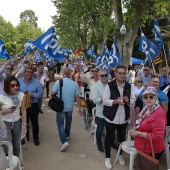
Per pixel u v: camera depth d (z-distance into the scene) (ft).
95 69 20.80
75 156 17.11
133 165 13.67
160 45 28.32
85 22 93.61
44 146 18.90
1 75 20.74
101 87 16.81
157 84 15.17
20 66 23.39
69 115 18.80
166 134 14.39
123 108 14.69
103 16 74.69
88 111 23.57
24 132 13.96
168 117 15.79
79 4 80.79
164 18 84.33
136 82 20.21
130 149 14.02
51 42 21.16
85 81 24.34
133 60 67.46
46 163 16.02
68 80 18.06
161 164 15.48
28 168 15.30
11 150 11.70
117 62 27.37
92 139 20.48
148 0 47.47
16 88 13.28
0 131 9.86
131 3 45.60
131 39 46.50
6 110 13.03
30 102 18.22
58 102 17.43
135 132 11.44
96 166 15.58
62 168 15.34
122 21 47.93
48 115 28.35
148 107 11.50
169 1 48.55
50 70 60.85
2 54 36.04
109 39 72.69
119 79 14.52
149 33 82.74
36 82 18.53
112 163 15.85
